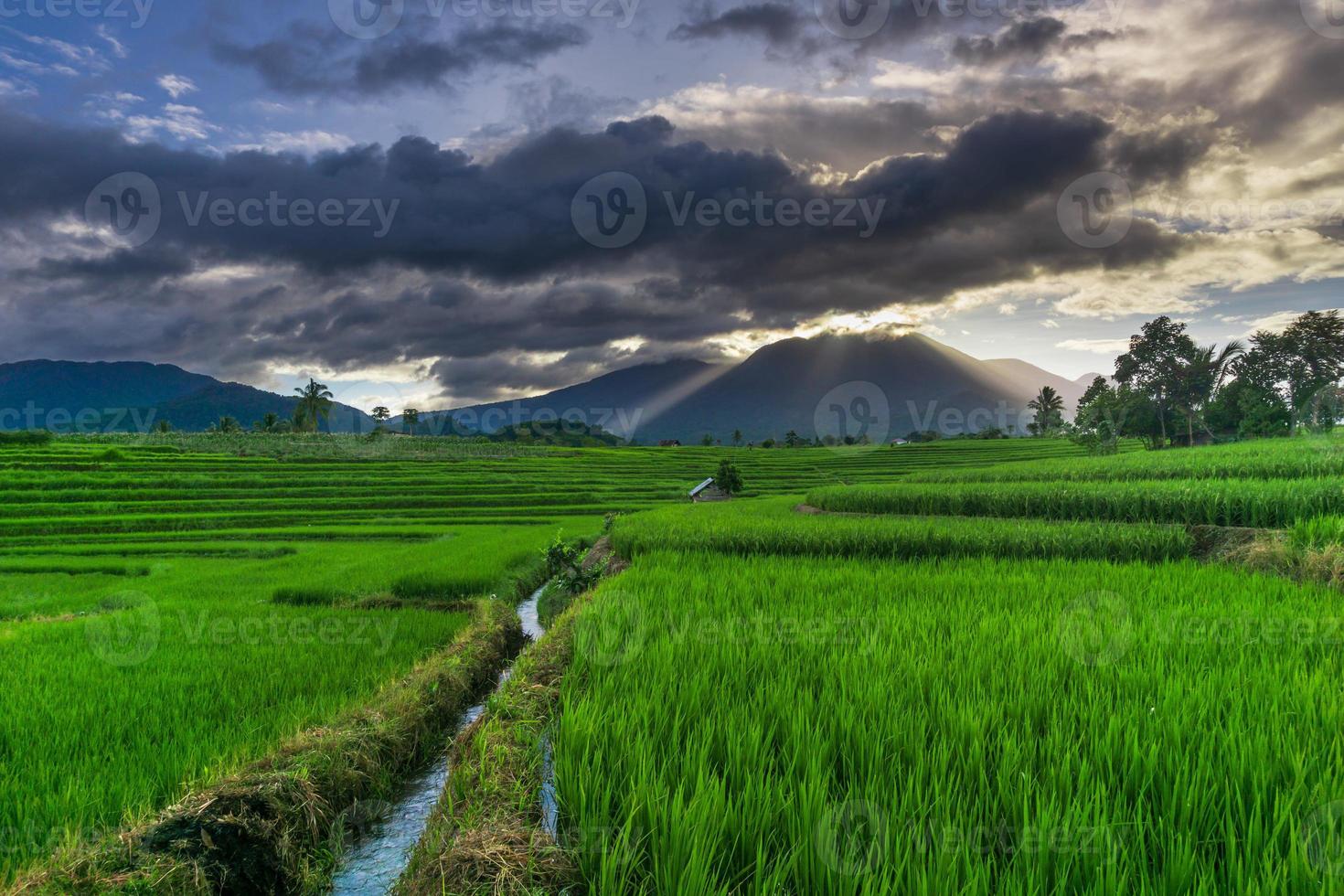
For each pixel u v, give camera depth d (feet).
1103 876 8.29
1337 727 12.09
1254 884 8.07
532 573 58.90
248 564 69.41
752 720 13.52
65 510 128.67
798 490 200.95
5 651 27.96
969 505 60.75
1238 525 40.73
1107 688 14.46
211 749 17.31
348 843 15.98
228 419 352.28
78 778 15.31
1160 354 211.61
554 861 9.77
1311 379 200.75
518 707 16.21
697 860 8.76
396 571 53.11
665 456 295.89
